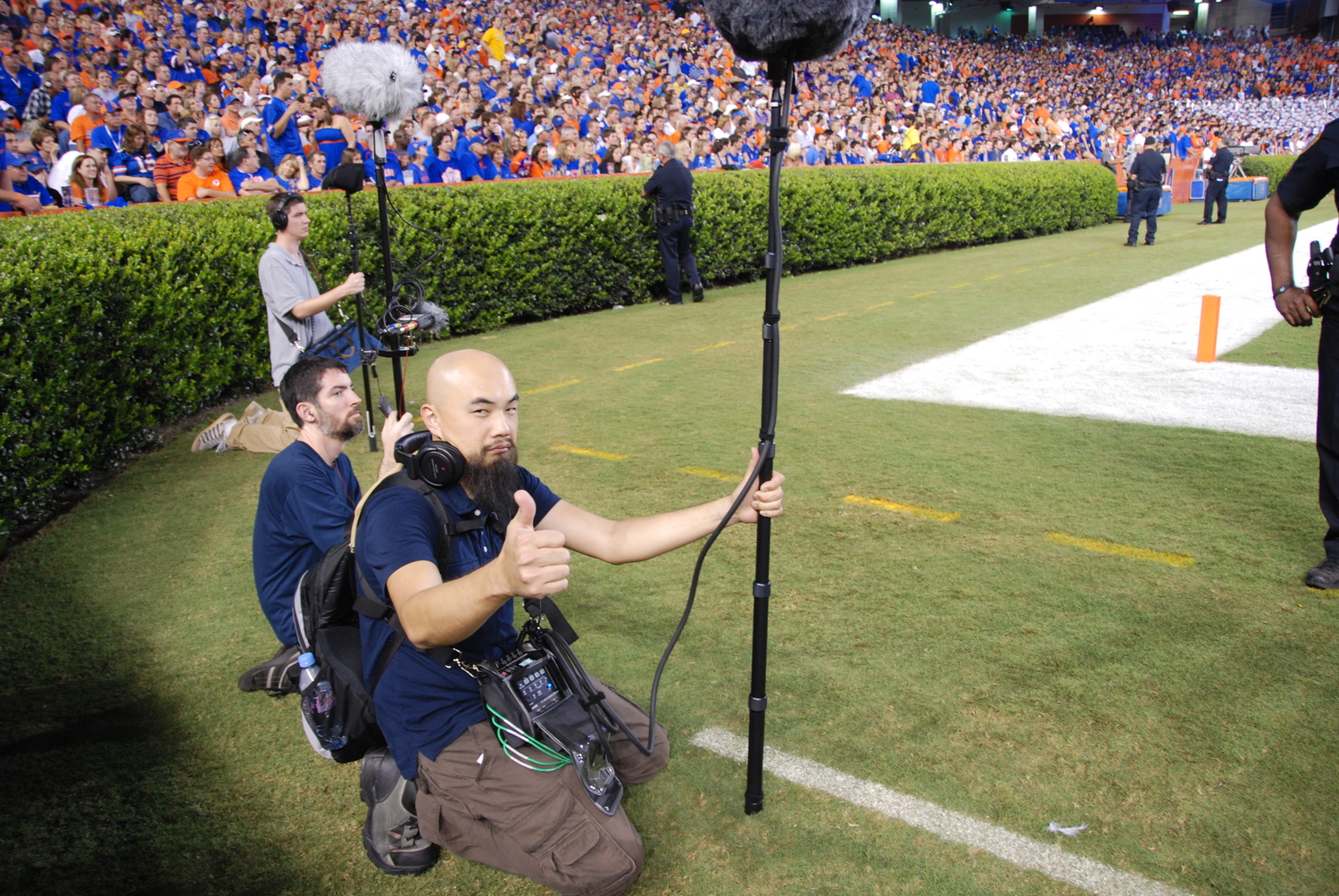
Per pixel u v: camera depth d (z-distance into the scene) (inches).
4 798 109.9
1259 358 301.6
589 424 249.1
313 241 301.3
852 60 1102.4
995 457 212.4
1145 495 186.5
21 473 187.2
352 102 211.3
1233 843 96.0
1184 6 2066.9
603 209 415.2
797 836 99.7
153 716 126.0
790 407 259.4
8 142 373.7
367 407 240.1
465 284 364.8
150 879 97.2
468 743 88.0
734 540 174.6
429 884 95.7
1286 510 176.9
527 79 708.7
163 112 459.2
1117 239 681.0
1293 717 115.6
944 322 381.1
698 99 844.0
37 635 147.6
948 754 111.4
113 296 219.5
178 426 259.9
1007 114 1117.7
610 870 85.4
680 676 130.6
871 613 144.5
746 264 493.7
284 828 104.6
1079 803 102.6
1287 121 1529.3
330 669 95.4
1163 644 132.6
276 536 122.7
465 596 73.5
